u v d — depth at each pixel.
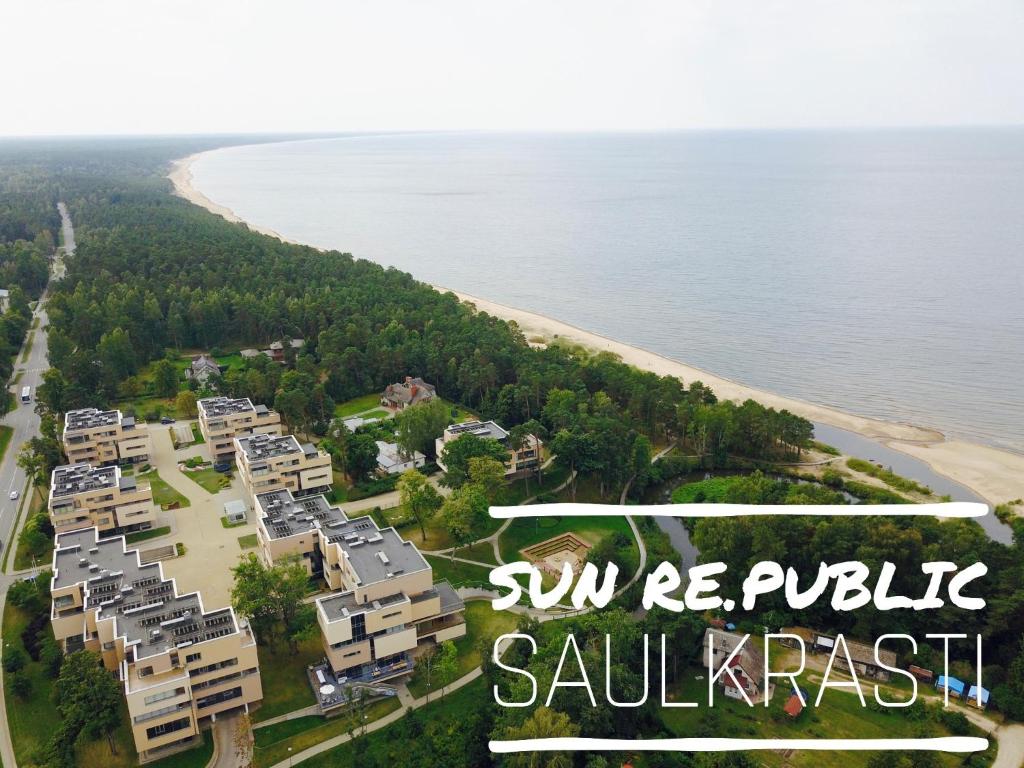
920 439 192.12
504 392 193.62
